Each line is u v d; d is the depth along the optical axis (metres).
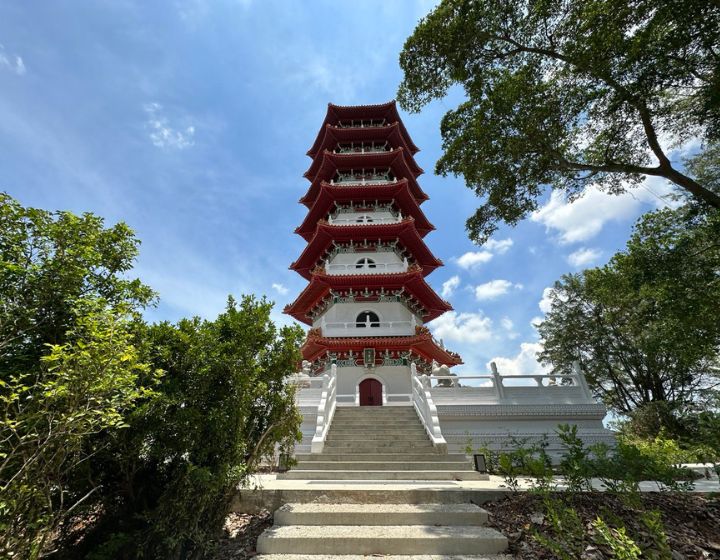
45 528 4.83
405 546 6.25
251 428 7.79
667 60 11.52
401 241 29.53
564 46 13.53
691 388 31.72
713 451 8.80
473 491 8.17
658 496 7.61
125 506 6.91
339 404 18.89
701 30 10.62
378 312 26.56
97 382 4.58
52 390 4.36
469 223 18.44
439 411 16.97
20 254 5.67
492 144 15.58
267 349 8.27
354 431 15.41
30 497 4.58
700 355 17.95
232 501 7.66
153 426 6.29
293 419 8.60
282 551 6.35
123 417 5.44
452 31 14.58
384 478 11.55
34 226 5.86
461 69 15.41
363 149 35.31
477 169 16.50
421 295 28.66
